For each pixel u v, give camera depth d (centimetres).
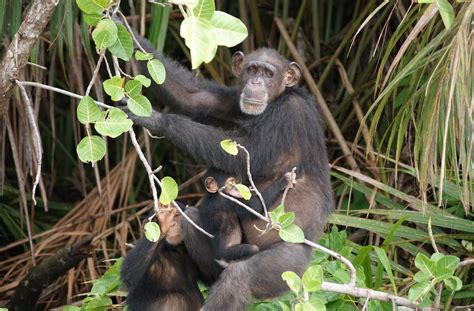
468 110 892
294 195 955
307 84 1445
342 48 1402
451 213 1172
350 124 1407
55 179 1591
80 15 1255
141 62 1021
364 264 995
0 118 1378
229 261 920
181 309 962
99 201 1378
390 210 1109
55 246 1382
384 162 1311
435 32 1053
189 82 1048
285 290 891
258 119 973
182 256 965
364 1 1456
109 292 1017
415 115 1155
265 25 1519
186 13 668
